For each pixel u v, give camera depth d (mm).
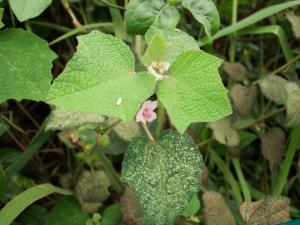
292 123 253
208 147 286
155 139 199
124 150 245
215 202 228
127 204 222
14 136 274
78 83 158
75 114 201
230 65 287
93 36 165
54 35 290
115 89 160
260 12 276
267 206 224
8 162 259
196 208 230
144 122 197
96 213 234
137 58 251
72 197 240
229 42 343
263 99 320
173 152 193
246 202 227
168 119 258
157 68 178
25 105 291
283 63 355
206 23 241
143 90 161
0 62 209
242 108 272
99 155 245
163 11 231
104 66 163
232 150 279
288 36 346
